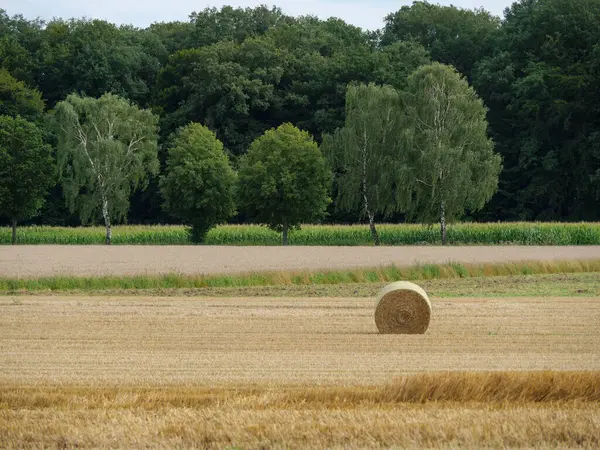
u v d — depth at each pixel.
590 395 19.22
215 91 143.50
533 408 18.12
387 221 145.50
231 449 15.40
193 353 26.83
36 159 109.69
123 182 117.94
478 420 16.80
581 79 137.12
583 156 137.88
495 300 43.56
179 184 107.56
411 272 57.28
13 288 51.28
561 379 19.67
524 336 31.14
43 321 35.00
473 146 112.62
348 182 113.75
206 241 112.25
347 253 74.38
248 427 16.45
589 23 146.12
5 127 109.25
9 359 25.52
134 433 16.23
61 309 39.22
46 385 21.28
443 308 39.84
